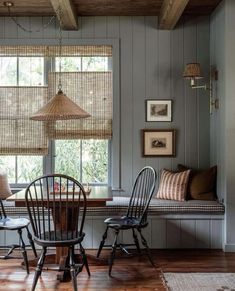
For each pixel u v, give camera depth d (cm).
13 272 352
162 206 422
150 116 476
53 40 475
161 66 476
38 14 468
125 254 407
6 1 423
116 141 475
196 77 440
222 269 357
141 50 475
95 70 484
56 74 476
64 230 342
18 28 475
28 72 483
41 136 478
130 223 358
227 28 411
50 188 402
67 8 396
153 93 476
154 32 475
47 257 369
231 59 411
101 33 475
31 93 477
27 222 366
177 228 427
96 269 360
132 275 343
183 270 355
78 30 475
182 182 444
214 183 452
